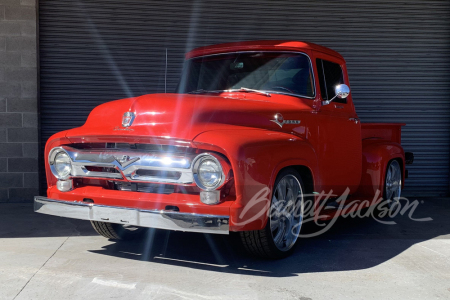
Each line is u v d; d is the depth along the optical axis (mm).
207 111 3609
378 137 6023
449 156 7832
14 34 6715
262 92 4371
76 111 7102
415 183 7820
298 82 4426
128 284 3273
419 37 7699
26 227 5113
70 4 6992
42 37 6949
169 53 7270
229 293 3123
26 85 6773
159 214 3320
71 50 7039
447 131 7828
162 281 3346
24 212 6016
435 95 7773
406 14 7652
